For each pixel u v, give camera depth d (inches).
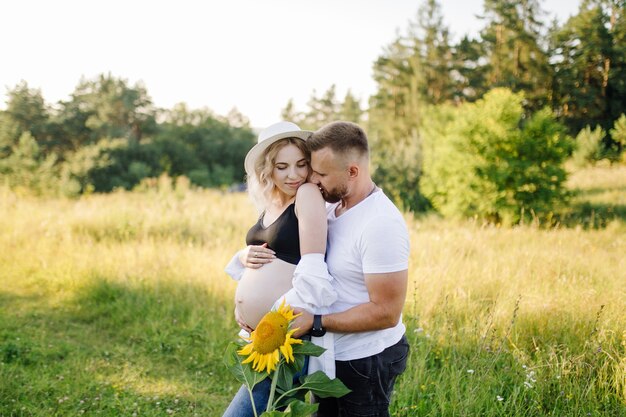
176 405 147.1
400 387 137.0
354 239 85.4
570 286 187.5
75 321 217.3
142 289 240.7
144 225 370.6
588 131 823.1
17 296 247.3
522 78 1290.6
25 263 290.0
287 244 93.4
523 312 167.5
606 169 735.7
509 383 137.9
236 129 2186.3
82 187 1333.7
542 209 482.9
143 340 194.9
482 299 184.2
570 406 124.8
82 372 162.2
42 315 222.8
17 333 197.2
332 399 95.3
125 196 669.9
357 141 86.0
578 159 791.1
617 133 826.8
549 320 161.6
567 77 1194.0
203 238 354.9
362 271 85.6
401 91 1475.1
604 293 178.9
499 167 502.9
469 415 122.0
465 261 235.6
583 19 1199.6
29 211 423.5
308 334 87.2
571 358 137.1
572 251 263.3
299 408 77.5
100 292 241.4
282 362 83.1
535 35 1315.2
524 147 494.9
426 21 1406.3
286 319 81.0
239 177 1916.8
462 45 1406.3
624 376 127.9
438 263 228.2
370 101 1569.9
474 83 1375.5
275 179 94.7
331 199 89.5
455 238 299.6
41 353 177.0
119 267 267.6
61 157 1638.8
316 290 82.3
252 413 89.5
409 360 147.5
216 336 190.2
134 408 142.5
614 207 509.0
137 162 1542.8
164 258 275.3
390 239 82.2
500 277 205.0
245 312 95.3
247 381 84.2
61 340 193.2
